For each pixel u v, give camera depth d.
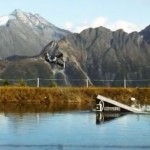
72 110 32.59
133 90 39.91
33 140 19.81
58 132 22.09
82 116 29.06
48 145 18.81
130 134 21.62
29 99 38.56
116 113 31.30
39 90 39.16
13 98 38.47
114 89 39.91
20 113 30.14
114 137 20.70
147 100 39.09
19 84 43.91
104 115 29.86
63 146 18.61
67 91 39.56
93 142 19.45
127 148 18.31
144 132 22.30
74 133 21.80
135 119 27.77
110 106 32.03
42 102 38.53
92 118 27.95
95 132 22.19
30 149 18.03
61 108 34.06
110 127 24.02
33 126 24.03
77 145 18.80
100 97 32.00
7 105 35.94
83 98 39.28
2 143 19.12
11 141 19.58
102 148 18.30
